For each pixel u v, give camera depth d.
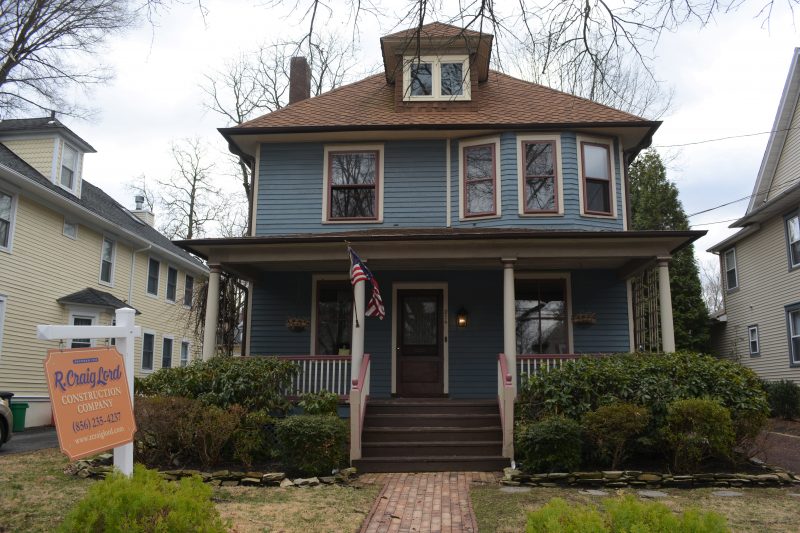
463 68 13.22
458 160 12.84
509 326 10.43
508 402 9.27
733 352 21.67
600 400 8.79
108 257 19.38
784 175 19.17
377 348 12.46
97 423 4.27
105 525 3.30
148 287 22.00
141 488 3.56
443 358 12.41
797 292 17.44
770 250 19.06
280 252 11.15
